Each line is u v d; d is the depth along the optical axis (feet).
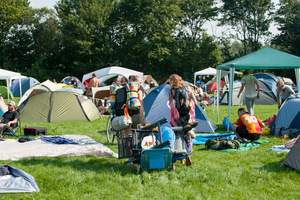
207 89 99.50
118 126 18.12
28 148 20.85
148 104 30.32
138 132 16.40
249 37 169.17
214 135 26.11
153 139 15.94
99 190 13.82
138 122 18.81
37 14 154.20
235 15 167.12
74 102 38.37
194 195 13.21
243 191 13.64
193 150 21.83
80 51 138.21
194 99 17.71
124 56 147.43
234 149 21.62
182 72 157.99
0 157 18.66
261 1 161.27
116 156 19.67
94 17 140.05
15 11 145.28
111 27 149.59
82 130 31.01
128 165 17.70
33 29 151.23
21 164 17.84
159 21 144.25
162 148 15.25
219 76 35.14
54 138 24.35
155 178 15.28
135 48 142.00
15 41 150.41
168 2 144.66
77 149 20.36
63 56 150.41
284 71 134.62
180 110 16.93
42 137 24.79
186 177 15.40
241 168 16.92
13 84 91.20
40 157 19.20
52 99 37.99
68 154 19.70
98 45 143.02
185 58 156.87
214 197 13.01
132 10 144.66
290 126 26.25
